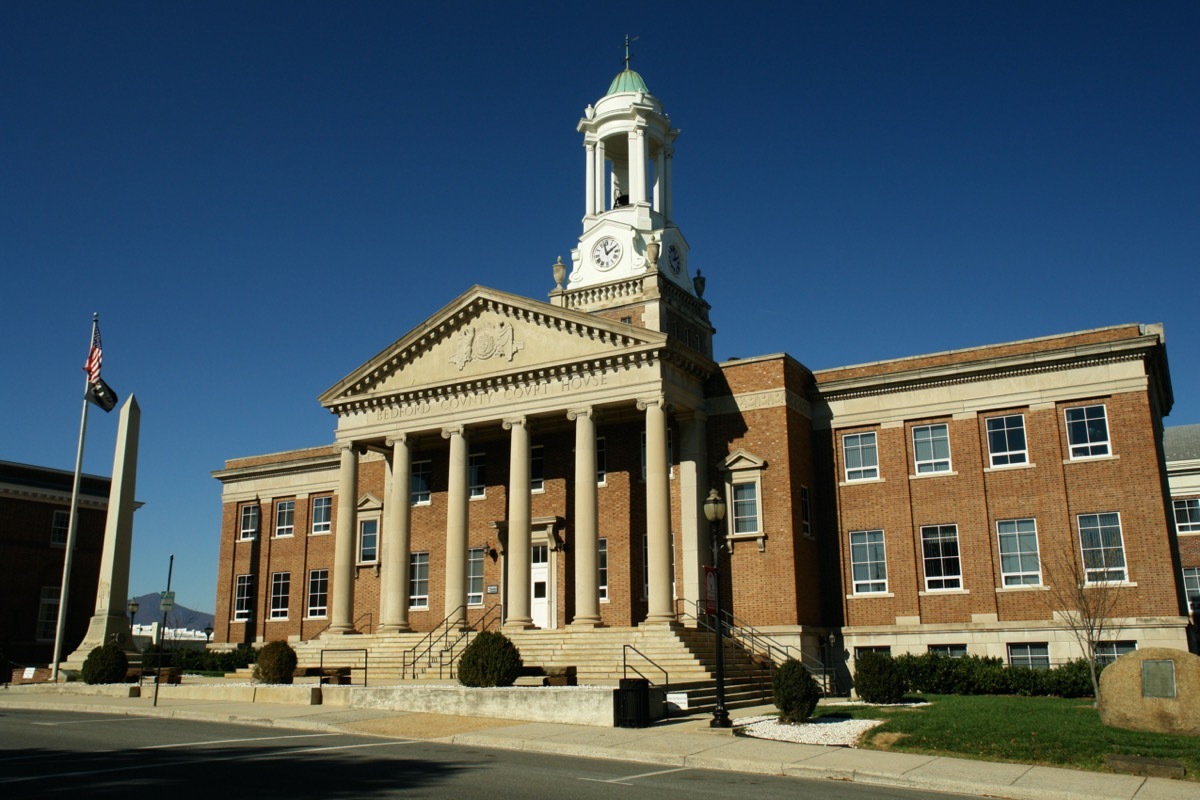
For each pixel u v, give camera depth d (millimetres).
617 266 54469
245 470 59594
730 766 19109
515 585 38656
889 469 40281
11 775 16500
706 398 41500
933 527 39094
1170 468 62344
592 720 24516
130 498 42562
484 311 42406
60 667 40875
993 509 38094
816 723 24125
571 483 43281
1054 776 17672
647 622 35625
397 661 38438
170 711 28000
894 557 39406
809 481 41062
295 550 56500
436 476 47062
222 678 37688
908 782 17484
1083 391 37219
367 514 49875
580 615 37062
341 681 32906
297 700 30031
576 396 39469
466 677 27781
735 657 35500
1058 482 37000
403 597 42000
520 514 39438
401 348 43344
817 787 16766
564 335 40344
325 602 54688
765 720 24797
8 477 61656
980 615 37375
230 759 18672
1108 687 22172
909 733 21625
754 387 40500
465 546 40875
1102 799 15930
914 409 40219
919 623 38312
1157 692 21531
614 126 57281
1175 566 38594
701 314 57062
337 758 18938
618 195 60719
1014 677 33031
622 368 38781
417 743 21938
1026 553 37281
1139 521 35344
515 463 40062
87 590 64688
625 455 42219
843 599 39969
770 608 37969
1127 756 18359
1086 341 37719
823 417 42031
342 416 44969
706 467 40656
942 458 39562
